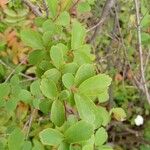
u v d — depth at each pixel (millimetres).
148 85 466
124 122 534
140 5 342
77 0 250
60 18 200
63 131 160
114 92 471
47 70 172
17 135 169
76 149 168
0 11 387
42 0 237
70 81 162
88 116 157
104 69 408
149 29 332
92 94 160
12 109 201
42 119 306
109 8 337
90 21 358
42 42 188
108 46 418
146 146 520
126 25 391
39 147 182
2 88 193
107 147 195
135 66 428
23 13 383
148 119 549
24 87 254
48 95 160
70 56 187
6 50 401
